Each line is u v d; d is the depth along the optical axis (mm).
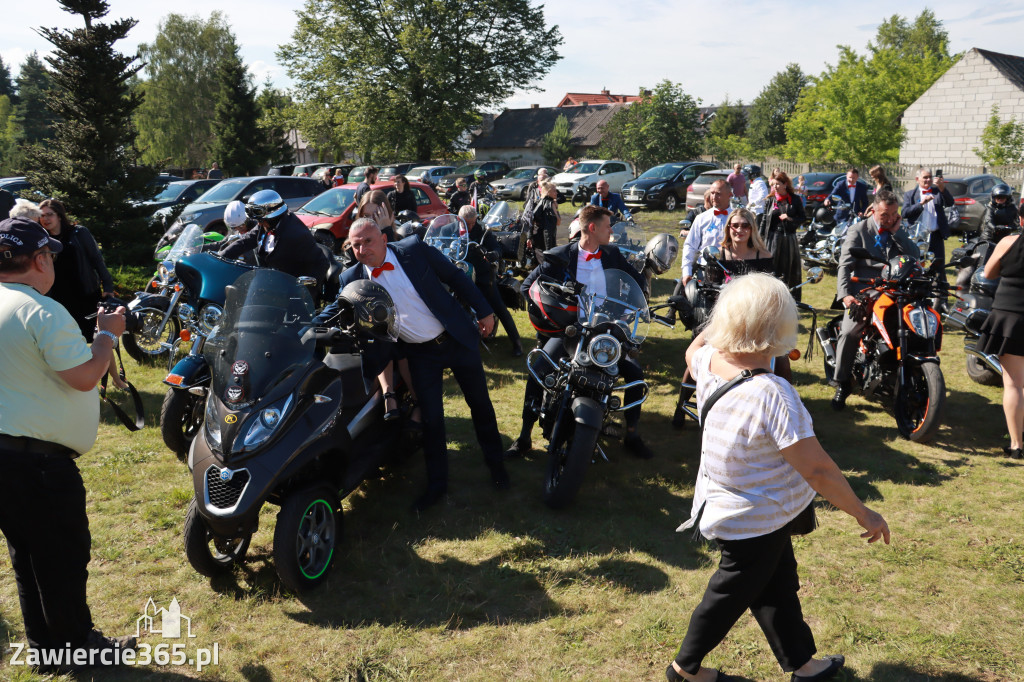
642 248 7770
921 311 5320
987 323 5043
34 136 69812
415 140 40031
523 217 10492
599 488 4781
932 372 5219
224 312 3801
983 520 4227
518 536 4176
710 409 2551
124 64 12086
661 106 37312
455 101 39594
